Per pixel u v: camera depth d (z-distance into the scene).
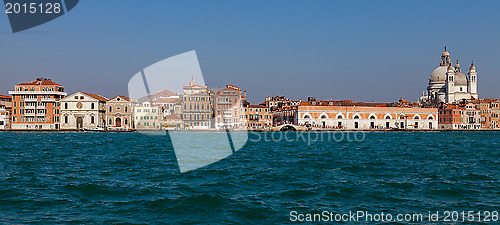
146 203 26.52
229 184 33.47
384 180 36.12
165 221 22.86
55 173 39.81
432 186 33.16
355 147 83.00
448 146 86.31
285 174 39.56
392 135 145.25
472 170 43.50
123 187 31.77
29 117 154.88
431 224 22.70
